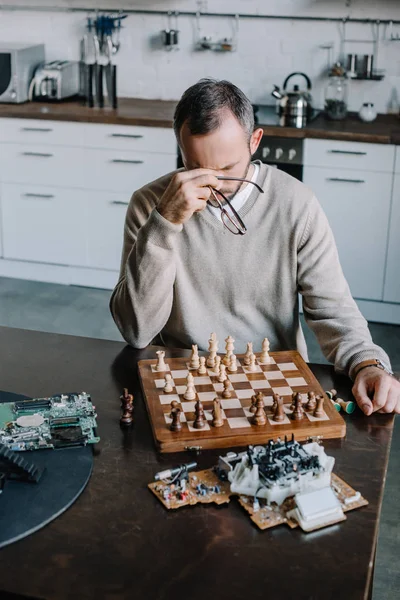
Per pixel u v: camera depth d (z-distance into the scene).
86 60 4.68
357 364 1.72
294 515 1.26
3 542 1.19
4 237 4.59
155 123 4.10
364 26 4.34
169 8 4.57
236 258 1.99
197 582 1.14
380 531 2.57
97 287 4.59
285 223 1.96
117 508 1.29
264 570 1.16
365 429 1.54
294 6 4.39
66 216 4.44
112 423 1.54
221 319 2.05
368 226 4.02
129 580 1.14
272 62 4.53
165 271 1.78
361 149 3.89
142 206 2.02
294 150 3.99
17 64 4.38
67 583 1.13
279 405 1.51
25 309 4.29
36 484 1.33
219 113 1.65
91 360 1.80
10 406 1.55
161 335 2.12
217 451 1.44
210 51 4.59
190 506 1.29
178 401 1.57
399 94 4.41
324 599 1.11
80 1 4.66
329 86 4.28
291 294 2.02
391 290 4.09
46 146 4.32
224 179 1.70
